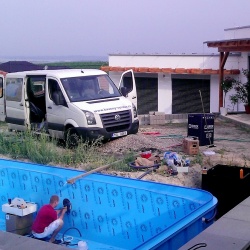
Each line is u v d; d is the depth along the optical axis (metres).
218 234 5.63
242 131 17.05
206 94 24.59
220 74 21.05
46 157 12.41
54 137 14.82
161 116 19.31
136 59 27.41
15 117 16.28
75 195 9.80
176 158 11.49
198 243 5.35
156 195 8.76
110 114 14.03
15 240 5.86
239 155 12.73
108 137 14.01
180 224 7.04
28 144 13.15
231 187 9.25
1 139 14.08
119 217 9.27
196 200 8.26
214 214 7.79
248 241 5.39
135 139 14.29
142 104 27.30
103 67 28.33
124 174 10.99
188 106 25.34
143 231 8.97
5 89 16.67
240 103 21.50
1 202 11.12
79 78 14.87
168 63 26.00
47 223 8.85
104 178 9.62
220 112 20.53
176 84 25.73
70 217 9.86
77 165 11.93
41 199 10.36
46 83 14.94
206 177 9.57
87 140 13.75
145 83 27.08
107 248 9.20
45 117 15.31
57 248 5.62
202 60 24.61
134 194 9.03
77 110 13.88
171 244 6.72
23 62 33.53
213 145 14.04
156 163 11.62
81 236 9.69
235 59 22.62
